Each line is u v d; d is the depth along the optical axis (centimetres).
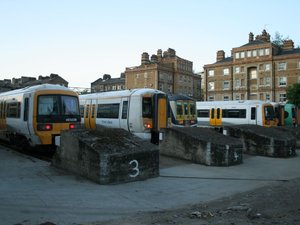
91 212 731
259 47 6725
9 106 1855
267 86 6612
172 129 1573
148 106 1883
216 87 7344
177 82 8169
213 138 1482
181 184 1040
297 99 4866
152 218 696
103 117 2175
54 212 719
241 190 986
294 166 1465
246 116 2944
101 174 984
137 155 1062
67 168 1152
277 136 1786
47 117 1544
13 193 855
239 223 649
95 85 9550
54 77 8994
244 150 1850
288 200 834
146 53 8056
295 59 6297
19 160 1347
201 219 683
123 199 846
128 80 8219
